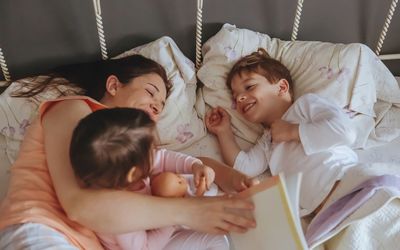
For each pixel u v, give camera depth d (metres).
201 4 1.37
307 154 1.19
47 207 0.87
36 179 0.90
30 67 1.39
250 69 1.31
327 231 1.04
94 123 0.83
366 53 1.39
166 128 1.29
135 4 1.35
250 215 0.88
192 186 1.03
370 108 1.37
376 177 1.05
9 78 1.39
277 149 1.25
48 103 0.97
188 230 1.00
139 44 1.43
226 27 1.42
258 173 1.28
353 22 1.53
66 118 0.92
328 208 1.07
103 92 1.17
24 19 1.29
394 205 1.04
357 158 1.27
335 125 1.16
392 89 1.43
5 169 1.21
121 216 0.83
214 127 1.33
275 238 0.82
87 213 0.82
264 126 1.36
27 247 0.79
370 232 1.03
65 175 0.86
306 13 1.48
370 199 1.04
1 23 1.28
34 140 0.95
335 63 1.37
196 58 1.48
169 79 1.33
